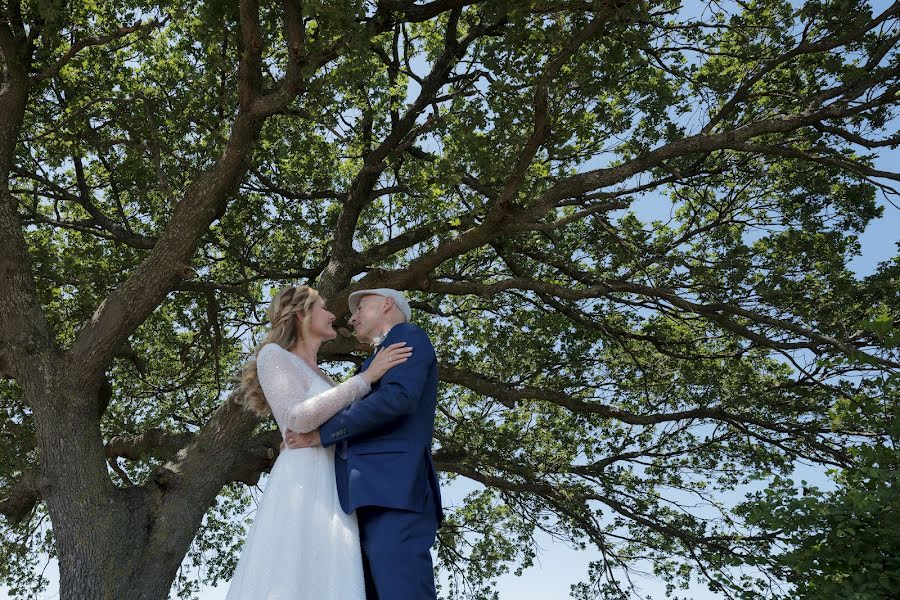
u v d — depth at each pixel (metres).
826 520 5.08
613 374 12.53
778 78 10.12
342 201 11.15
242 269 10.81
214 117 8.77
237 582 2.43
